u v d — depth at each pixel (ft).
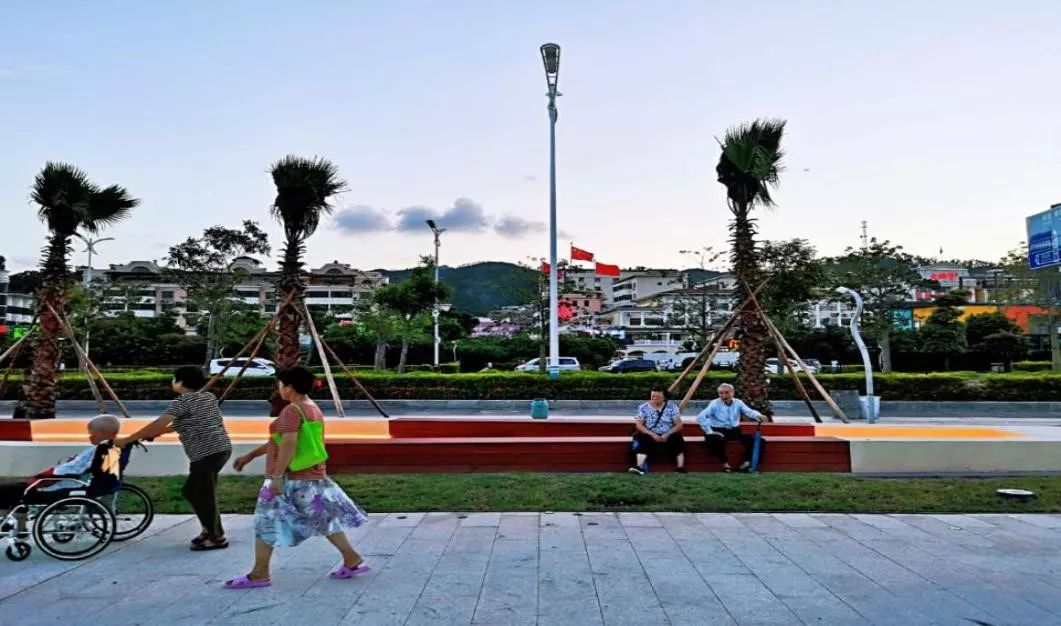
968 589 16.98
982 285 223.71
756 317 44.96
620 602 16.08
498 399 81.00
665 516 24.82
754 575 18.10
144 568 18.99
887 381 80.43
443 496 27.22
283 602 16.16
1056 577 17.92
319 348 50.24
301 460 17.48
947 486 28.66
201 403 21.09
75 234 51.44
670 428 32.78
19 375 91.09
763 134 45.80
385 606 15.85
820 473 32.14
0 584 17.65
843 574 18.17
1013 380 79.30
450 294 137.39
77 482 20.71
